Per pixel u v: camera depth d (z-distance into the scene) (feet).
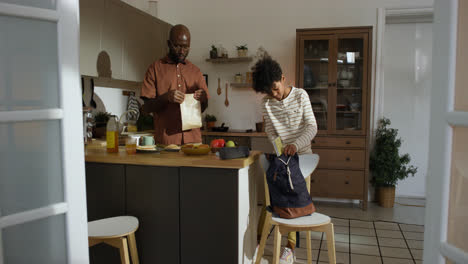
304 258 8.46
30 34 3.69
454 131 2.80
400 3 13.14
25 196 3.74
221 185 6.08
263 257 8.48
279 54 14.38
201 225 6.23
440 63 2.84
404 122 14.28
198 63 15.29
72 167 4.00
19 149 3.67
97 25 10.36
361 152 12.62
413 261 8.32
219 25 14.97
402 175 12.77
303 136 6.84
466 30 2.75
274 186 6.31
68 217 4.00
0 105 3.52
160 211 6.44
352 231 10.41
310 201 6.38
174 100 7.50
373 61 13.56
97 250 6.82
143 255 6.60
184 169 6.26
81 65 9.77
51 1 3.78
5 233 3.60
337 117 12.88
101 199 6.77
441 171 2.86
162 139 8.24
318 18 13.91
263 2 14.44
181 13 15.35
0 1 3.44
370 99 12.48
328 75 12.80
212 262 6.22
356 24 13.56
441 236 2.89
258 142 13.30
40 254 3.87
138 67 12.61
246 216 6.79
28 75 3.69
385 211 12.51
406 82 14.16
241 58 14.11
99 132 10.77
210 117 14.52
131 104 13.70
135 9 12.34
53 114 3.82
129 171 6.57
